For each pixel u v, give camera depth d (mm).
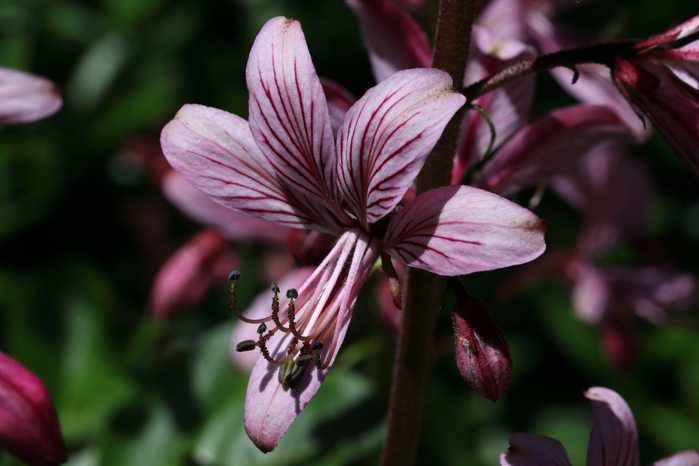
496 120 276
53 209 422
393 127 239
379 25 278
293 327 250
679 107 251
